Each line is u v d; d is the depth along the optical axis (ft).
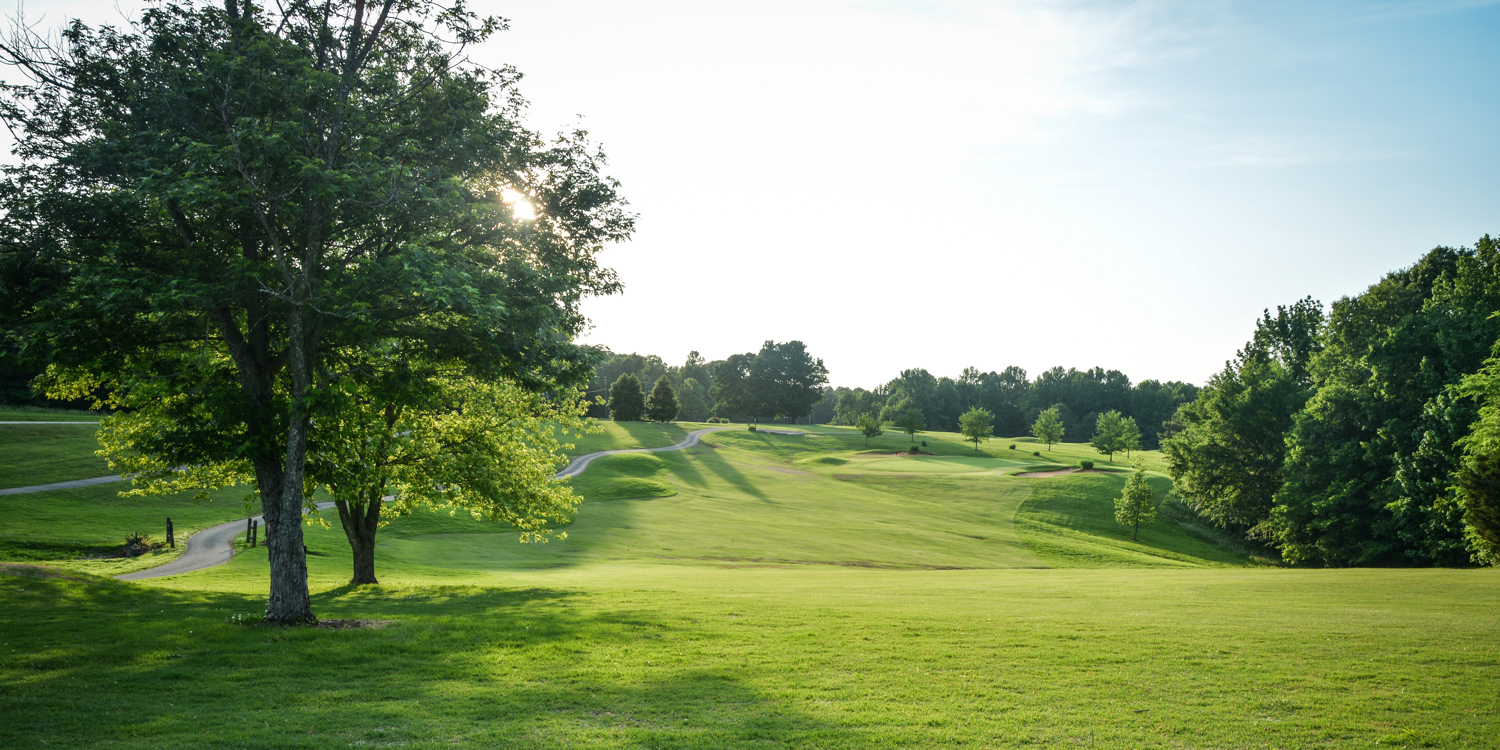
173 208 52.11
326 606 68.44
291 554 54.19
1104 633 51.60
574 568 124.36
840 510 225.35
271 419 54.19
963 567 144.56
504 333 54.80
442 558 132.46
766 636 51.55
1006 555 164.04
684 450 369.50
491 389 91.45
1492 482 110.01
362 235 57.72
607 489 240.53
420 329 57.98
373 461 81.15
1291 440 184.96
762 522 195.00
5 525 127.03
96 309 48.06
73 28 50.85
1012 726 32.17
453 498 95.45
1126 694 36.91
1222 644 47.26
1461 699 34.96
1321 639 48.14
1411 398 161.17
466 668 42.34
